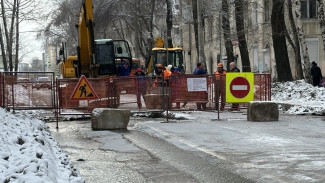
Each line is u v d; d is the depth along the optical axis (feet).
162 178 24.07
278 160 27.12
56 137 41.09
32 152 24.40
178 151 31.58
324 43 80.07
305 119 50.72
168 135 38.83
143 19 165.17
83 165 27.89
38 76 55.42
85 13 73.00
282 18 89.04
